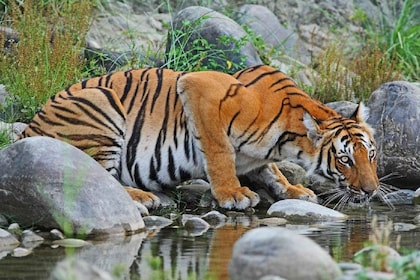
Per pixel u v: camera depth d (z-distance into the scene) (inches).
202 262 356.5
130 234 420.8
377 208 516.1
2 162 423.8
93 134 484.7
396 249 382.0
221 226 448.8
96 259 362.3
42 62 602.2
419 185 579.5
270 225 454.3
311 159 493.0
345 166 486.6
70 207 410.3
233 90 492.7
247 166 510.6
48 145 423.8
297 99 498.6
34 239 398.6
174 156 499.5
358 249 384.2
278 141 497.0
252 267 294.0
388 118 581.6
